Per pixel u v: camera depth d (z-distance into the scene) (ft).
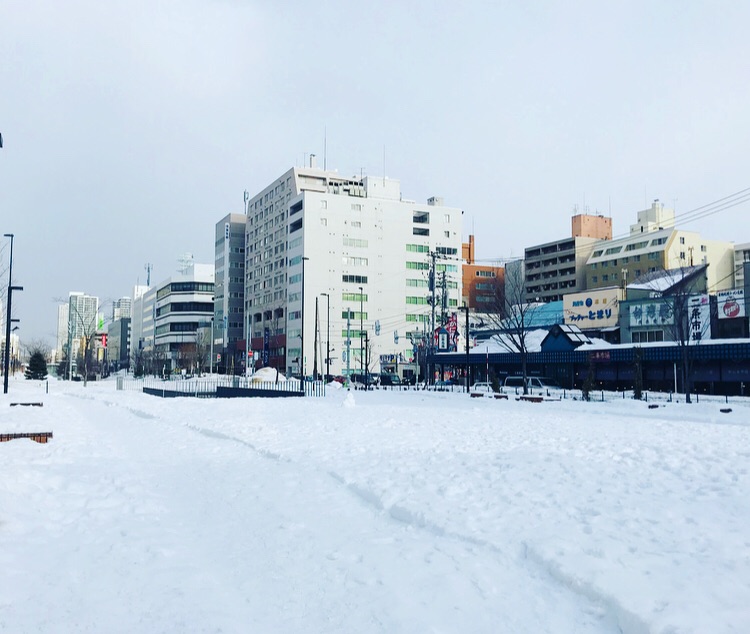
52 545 26.16
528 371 204.64
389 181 392.88
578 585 20.71
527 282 401.29
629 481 35.99
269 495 35.96
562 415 92.12
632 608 18.20
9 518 29.45
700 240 333.21
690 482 35.60
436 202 404.57
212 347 421.18
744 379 142.61
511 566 23.08
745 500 30.86
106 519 30.50
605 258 352.08
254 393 168.35
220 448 56.95
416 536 27.32
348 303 362.94
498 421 79.87
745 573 20.77
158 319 569.64
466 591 20.80
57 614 19.17
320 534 27.94
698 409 100.01
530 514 29.25
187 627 18.24
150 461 49.42
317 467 44.24
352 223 367.86
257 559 24.61
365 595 20.76
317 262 358.23
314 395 161.07
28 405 110.93
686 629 16.74
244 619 18.94
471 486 35.53
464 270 443.73
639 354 135.44
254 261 433.07
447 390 193.26
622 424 75.66
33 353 472.44
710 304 188.75
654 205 384.88
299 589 21.40
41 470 40.50
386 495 34.01
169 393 181.27
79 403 132.46
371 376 304.30
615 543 24.12
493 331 268.62
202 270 533.14
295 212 370.32
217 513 32.07
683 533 25.39
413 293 379.96
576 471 39.09
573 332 189.67
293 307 367.25
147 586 21.58
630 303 218.79
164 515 31.73
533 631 18.03
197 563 24.16
